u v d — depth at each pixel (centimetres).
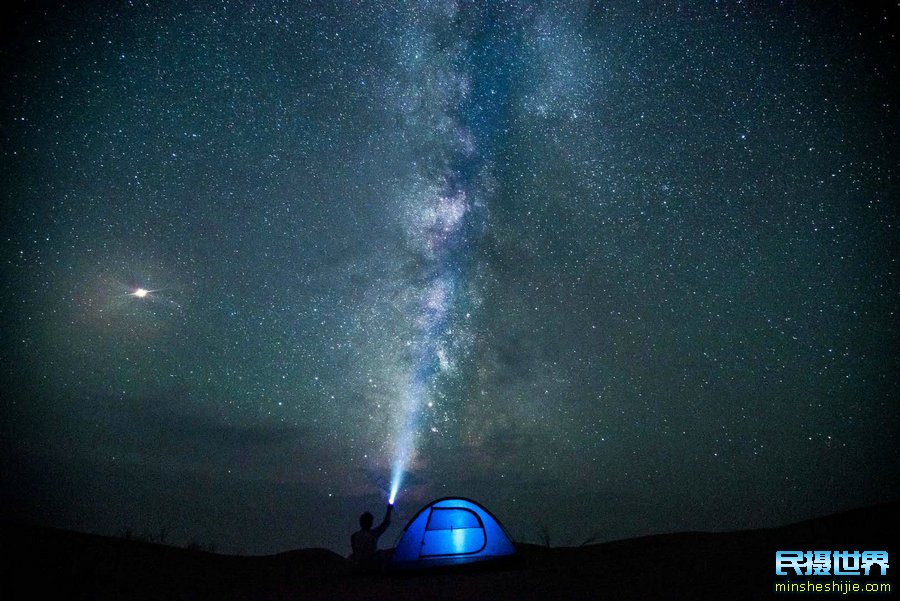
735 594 452
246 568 673
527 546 790
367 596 519
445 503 668
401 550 645
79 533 723
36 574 564
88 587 544
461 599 493
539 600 475
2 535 661
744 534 636
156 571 614
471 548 645
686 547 613
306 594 532
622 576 530
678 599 451
